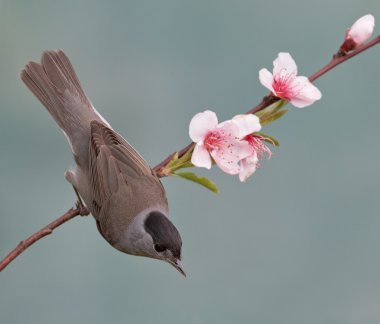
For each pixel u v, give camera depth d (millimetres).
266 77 7613
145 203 9062
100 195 9258
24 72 10117
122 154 9352
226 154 7477
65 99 10016
